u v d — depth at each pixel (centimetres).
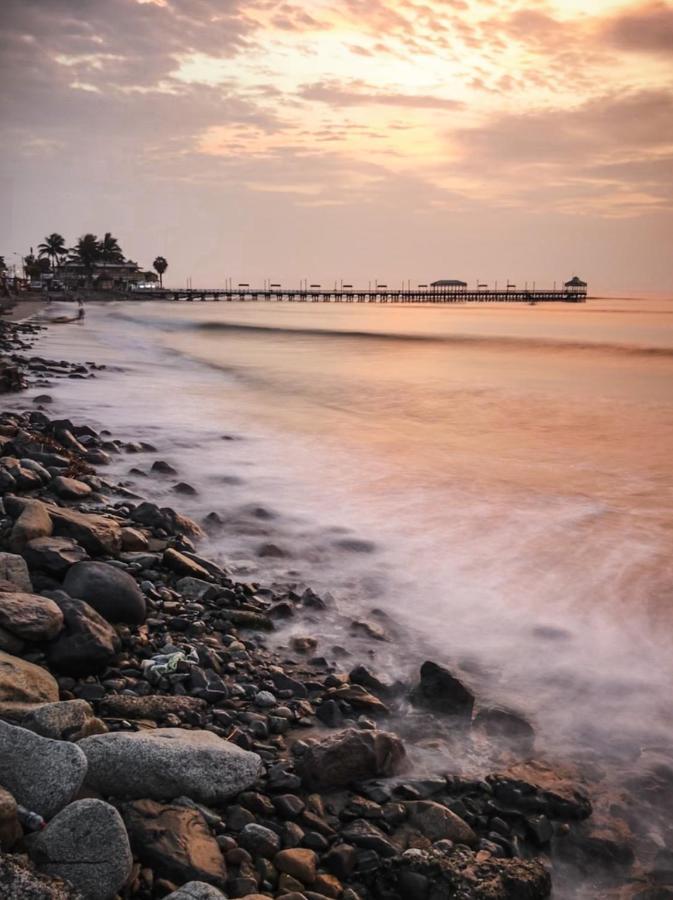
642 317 13212
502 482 1421
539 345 5847
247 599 803
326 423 2078
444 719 605
